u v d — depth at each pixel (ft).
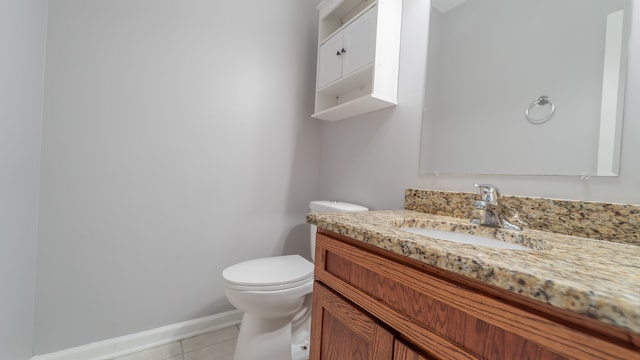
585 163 2.28
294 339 4.38
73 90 3.80
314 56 6.03
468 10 3.23
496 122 2.91
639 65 2.05
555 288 1.06
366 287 2.07
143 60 4.26
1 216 2.74
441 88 3.50
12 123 2.89
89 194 3.93
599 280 1.12
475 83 3.12
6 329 2.90
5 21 2.68
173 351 4.23
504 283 1.22
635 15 2.07
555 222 2.35
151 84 4.33
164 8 4.41
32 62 3.27
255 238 5.36
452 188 3.33
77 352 3.85
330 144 5.74
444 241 1.76
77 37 3.81
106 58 4.00
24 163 3.19
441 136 3.48
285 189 5.70
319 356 2.52
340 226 2.28
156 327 4.44
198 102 4.72
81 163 3.87
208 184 4.85
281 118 5.61
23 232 3.23
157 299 4.45
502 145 2.85
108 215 4.07
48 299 3.69
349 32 4.38
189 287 4.71
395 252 1.75
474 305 1.38
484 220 2.64
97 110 3.96
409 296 1.72
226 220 5.04
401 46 4.07
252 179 5.30
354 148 5.02
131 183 4.22
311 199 6.05
